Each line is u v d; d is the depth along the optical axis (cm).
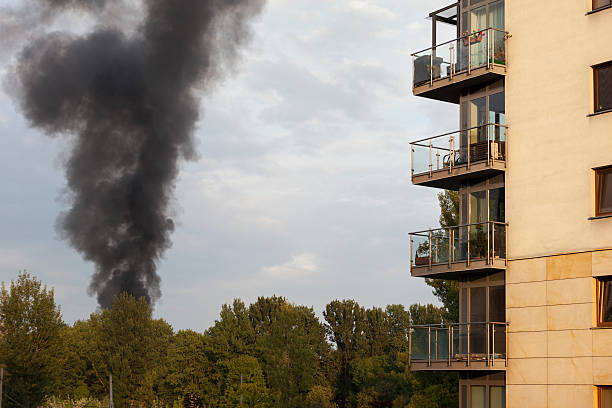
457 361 2548
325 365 9306
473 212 2689
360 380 8594
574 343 2258
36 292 4672
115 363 6831
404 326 9650
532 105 2491
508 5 2620
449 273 2686
